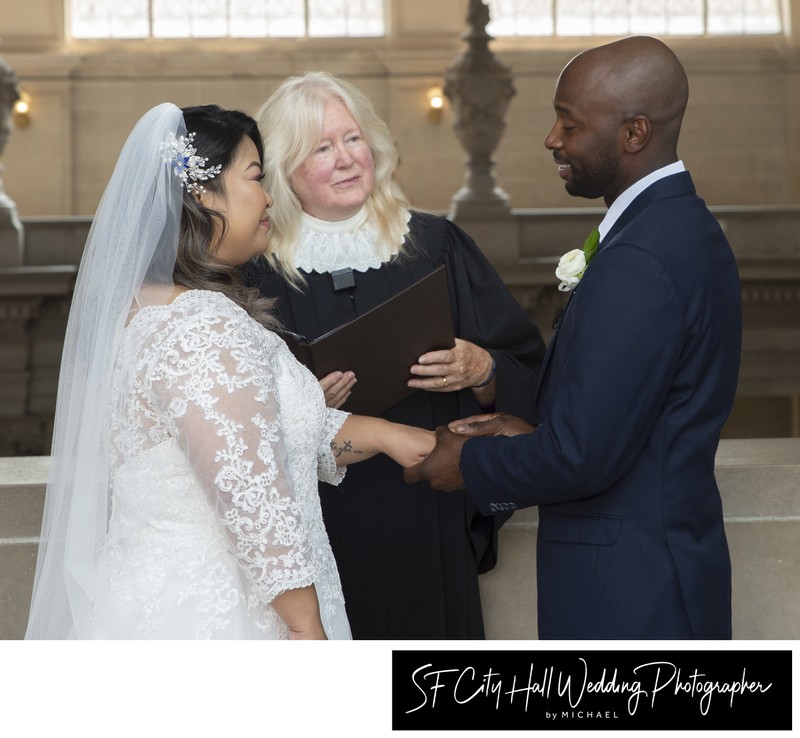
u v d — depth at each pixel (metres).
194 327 1.74
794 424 13.83
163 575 1.83
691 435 1.89
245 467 1.70
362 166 2.57
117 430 1.83
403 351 2.36
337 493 2.64
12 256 10.99
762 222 12.12
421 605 2.62
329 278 2.66
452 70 11.36
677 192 1.91
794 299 11.57
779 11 14.71
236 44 14.39
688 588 1.88
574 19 14.67
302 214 2.66
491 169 11.55
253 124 1.96
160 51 14.29
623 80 1.90
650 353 1.79
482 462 1.98
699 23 14.70
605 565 1.91
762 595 2.70
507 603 2.76
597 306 1.82
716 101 14.59
